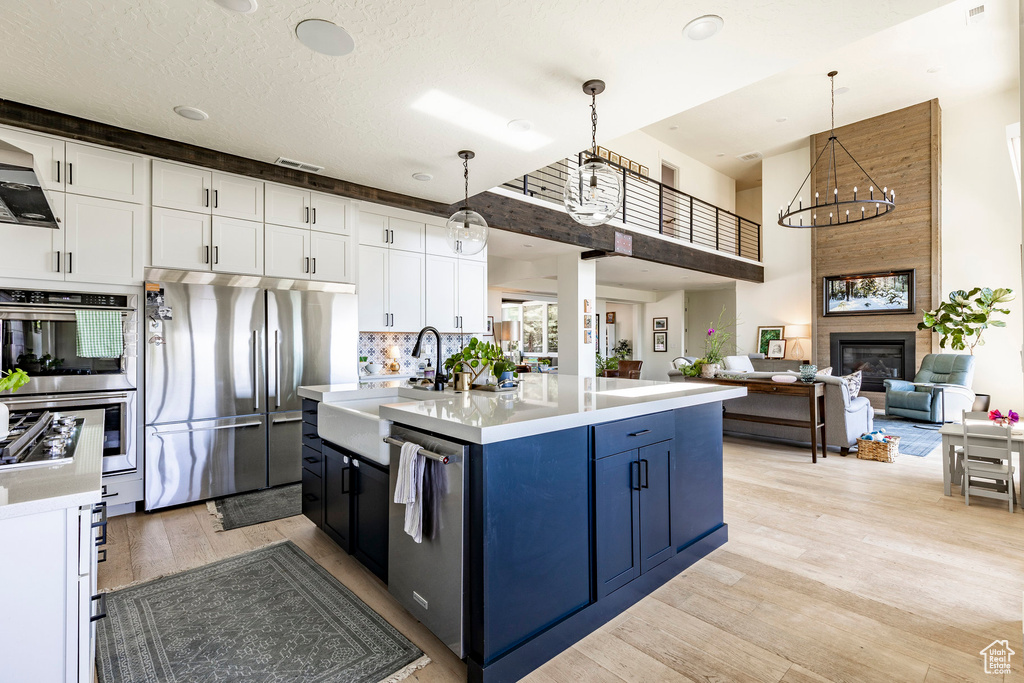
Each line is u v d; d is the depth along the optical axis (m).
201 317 3.51
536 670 1.73
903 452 5.15
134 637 1.92
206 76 2.48
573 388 2.83
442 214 4.89
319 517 2.85
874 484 3.99
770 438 5.81
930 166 7.78
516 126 3.09
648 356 12.78
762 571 2.47
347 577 2.41
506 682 1.65
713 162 10.62
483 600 1.61
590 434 2.00
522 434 1.70
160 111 2.87
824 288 8.92
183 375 3.44
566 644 1.85
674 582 2.36
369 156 3.58
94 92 2.64
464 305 5.23
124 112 2.88
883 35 6.09
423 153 3.52
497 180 4.13
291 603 2.18
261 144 3.35
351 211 4.31
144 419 3.31
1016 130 3.78
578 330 6.95
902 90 7.41
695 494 2.61
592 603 1.98
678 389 2.75
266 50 2.26
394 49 2.27
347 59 2.35
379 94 2.68
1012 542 2.81
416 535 1.82
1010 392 7.20
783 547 2.76
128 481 3.24
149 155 3.29
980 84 7.15
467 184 4.02
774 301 9.80
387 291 4.61
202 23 2.05
